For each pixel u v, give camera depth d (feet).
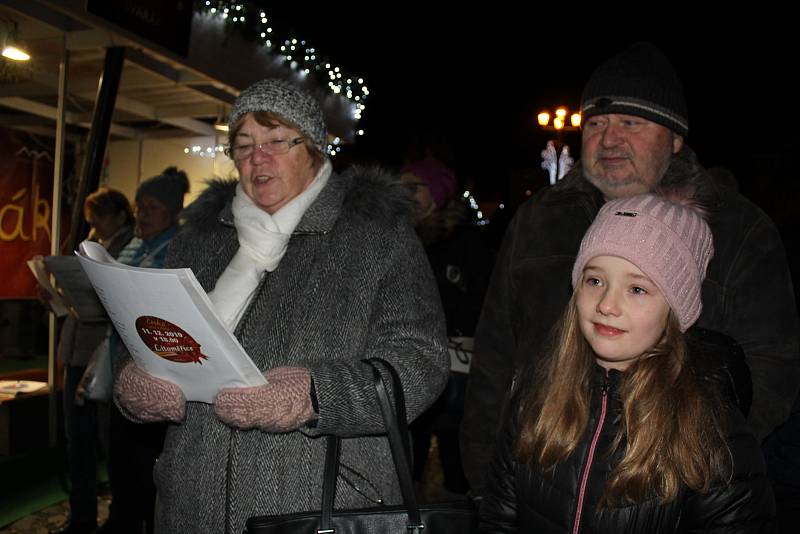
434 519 4.91
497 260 6.95
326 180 5.86
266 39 18.47
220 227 6.16
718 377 4.73
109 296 4.72
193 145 22.67
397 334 5.30
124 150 22.16
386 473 5.48
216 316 4.30
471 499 5.91
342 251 5.54
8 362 19.36
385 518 4.86
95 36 14.05
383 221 5.64
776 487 6.38
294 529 4.77
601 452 4.78
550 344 5.48
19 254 18.66
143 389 5.01
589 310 4.89
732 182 8.55
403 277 5.50
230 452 5.23
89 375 9.96
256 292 5.60
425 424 10.21
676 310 4.81
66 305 11.06
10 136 17.98
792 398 5.55
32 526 11.71
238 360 4.54
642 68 5.96
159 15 14.25
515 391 5.53
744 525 4.45
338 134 23.38
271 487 5.16
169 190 11.13
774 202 7.73
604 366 4.99
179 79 17.04
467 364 10.03
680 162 6.26
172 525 5.41
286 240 5.53
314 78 21.44
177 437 5.56
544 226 6.45
